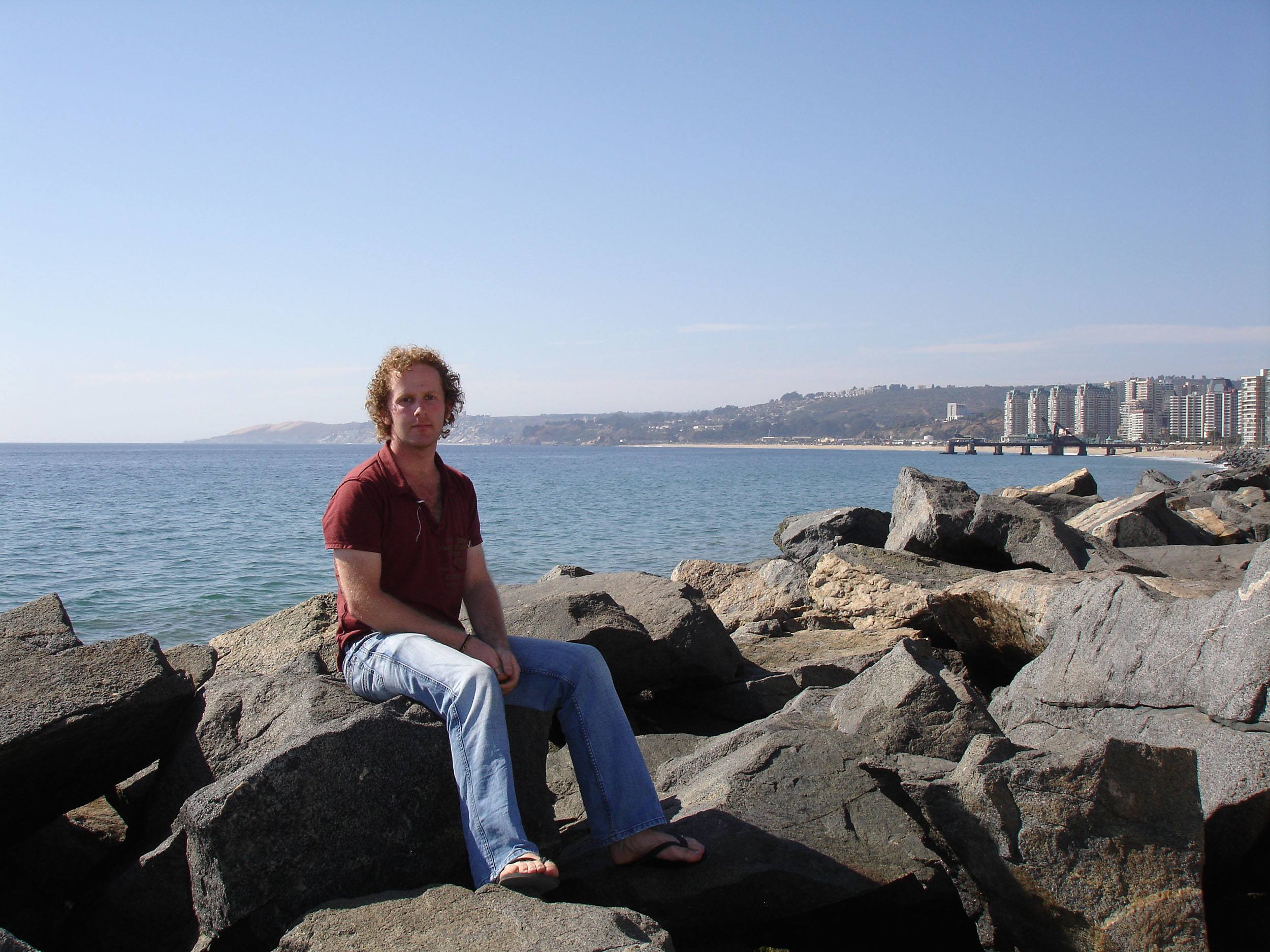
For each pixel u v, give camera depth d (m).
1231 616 4.27
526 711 3.88
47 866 4.42
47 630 4.57
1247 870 3.86
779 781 4.23
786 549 14.90
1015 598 6.67
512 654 3.86
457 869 3.55
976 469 115.69
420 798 3.45
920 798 3.48
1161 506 13.03
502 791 3.34
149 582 19.06
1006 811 3.32
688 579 12.38
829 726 4.80
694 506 45.28
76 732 3.87
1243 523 15.22
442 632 3.80
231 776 3.24
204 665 5.58
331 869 3.25
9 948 2.82
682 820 4.00
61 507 43.19
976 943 3.84
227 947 3.16
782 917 3.64
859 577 9.95
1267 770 3.71
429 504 3.98
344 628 4.00
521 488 64.31
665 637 6.58
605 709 3.83
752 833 3.84
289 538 28.45
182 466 118.19
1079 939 3.20
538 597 7.50
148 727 4.30
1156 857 3.24
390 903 3.04
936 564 10.45
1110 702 4.73
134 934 3.62
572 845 4.06
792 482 75.06
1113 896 3.19
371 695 3.91
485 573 4.24
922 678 4.45
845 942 3.79
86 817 5.13
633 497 53.62
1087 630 5.19
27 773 3.84
